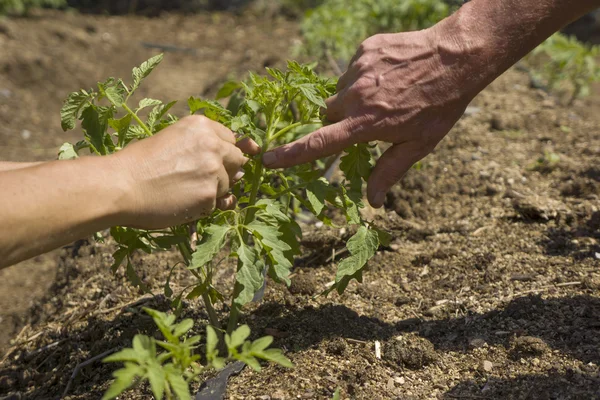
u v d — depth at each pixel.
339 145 2.36
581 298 2.82
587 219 3.58
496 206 3.89
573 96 5.90
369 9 6.77
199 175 2.08
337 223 3.77
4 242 1.83
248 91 2.43
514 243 3.41
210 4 12.07
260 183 2.51
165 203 2.04
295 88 2.34
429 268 3.27
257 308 2.95
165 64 9.21
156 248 2.47
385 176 2.52
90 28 10.34
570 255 3.22
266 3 11.81
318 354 2.58
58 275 4.06
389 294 3.05
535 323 2.70
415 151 2.47
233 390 2.41
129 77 8.62
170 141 2.07
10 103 7.42
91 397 2.64
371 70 2.35
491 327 2.72
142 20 11.61
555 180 4.21
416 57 2.35
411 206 3.93
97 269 3.71
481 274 3.13
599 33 9.41
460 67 2.36
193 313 2.97
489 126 5.21
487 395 2.34
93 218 1.94
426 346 2.57
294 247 2.55
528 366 2.46
